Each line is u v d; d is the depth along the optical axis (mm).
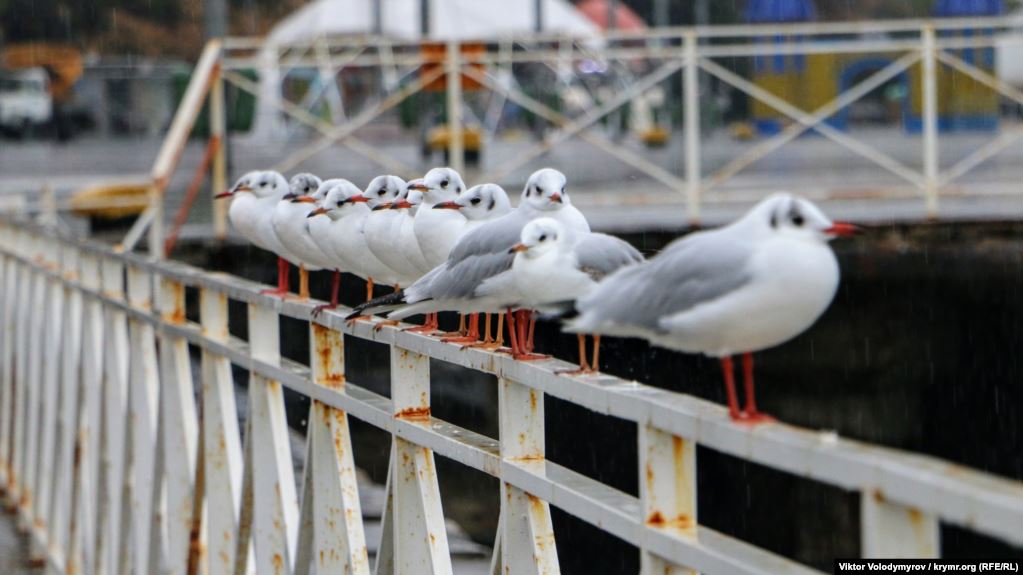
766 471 14672
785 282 4207
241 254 18766
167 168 19219
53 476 12805
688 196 19188
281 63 20453
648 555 4496
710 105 40500
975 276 15891
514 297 6156
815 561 14383
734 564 4074
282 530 7645
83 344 12000
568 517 13734
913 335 15703
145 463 10078
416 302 6504
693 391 14172
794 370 14992
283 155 26391
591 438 13750
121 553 10508
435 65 22406
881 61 34312
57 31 52719
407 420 6266
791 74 34875
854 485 3625
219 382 8586
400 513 6344
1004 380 15711
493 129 34219
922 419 15531
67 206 22266
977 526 3273
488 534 13359
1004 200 20609
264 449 7887
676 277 4453
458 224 6922
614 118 34000
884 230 16094
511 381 5457
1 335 16906
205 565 8945
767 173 26812
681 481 4527
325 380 7168
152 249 19047
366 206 7707
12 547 13688
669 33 19312
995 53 28781
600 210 21500
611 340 13031
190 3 54438
